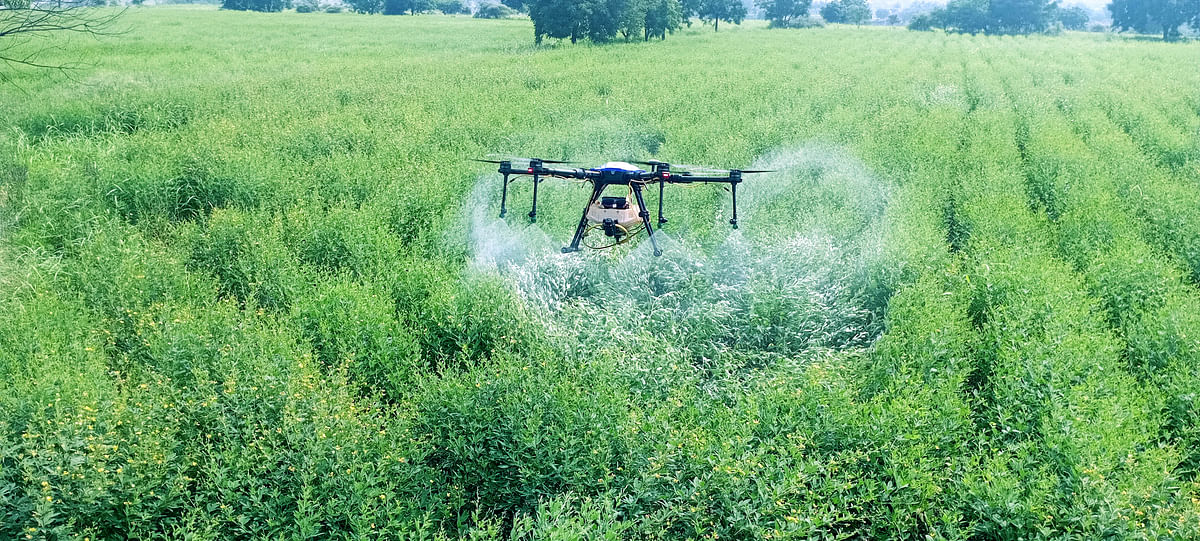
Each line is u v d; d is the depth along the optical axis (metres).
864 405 5.68
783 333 7.38
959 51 56.28
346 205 11.21
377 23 93.75
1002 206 11.26
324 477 4.98
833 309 7.90
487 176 12.23
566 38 65.56
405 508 5.02
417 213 11.08
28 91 22.53
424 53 48.53
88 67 31.70
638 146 16.95
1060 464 5.22
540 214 10.90
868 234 10.11
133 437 5.19
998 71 36.91
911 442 5.28
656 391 6.23
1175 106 23.36
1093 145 16.81
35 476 4.79
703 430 5.41
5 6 16.44
